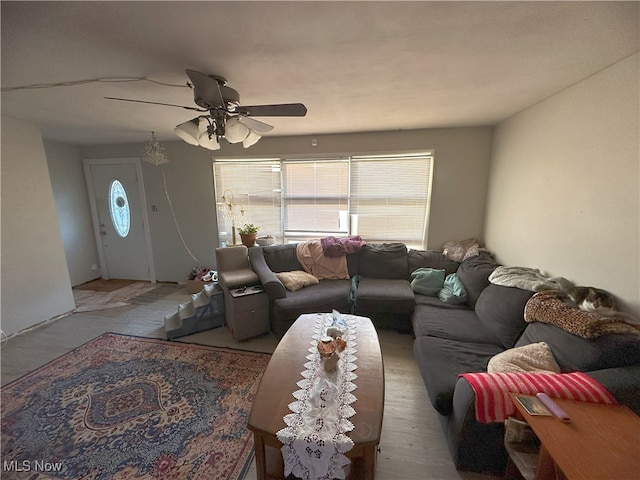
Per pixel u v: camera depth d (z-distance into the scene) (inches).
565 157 76.6
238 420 69.3
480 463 53.9
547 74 67.9
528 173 94.3
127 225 173.6
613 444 36.9
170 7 43.0
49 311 123.2
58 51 56.7
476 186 128.9
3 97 83.8
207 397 76.9
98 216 175.3
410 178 136.2
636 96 56.0
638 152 55.5
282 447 46.0
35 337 109.8
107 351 99.7
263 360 94.0
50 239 123.0
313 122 116.4
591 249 67.2
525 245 95.7
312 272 130.5
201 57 59.8
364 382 56.8
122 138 147.7
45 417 70.4
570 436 38.1
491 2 42.2
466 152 127.1
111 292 159.6
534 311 68.0
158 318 126.7
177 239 169.0
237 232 159.0
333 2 42.0
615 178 60.6
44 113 100.7
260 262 124.0
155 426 67.5
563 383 47.5
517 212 100.9
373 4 42.6
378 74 68.9
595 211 66.1
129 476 55.9
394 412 72.0
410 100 88.4
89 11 43.8
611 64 61.6
